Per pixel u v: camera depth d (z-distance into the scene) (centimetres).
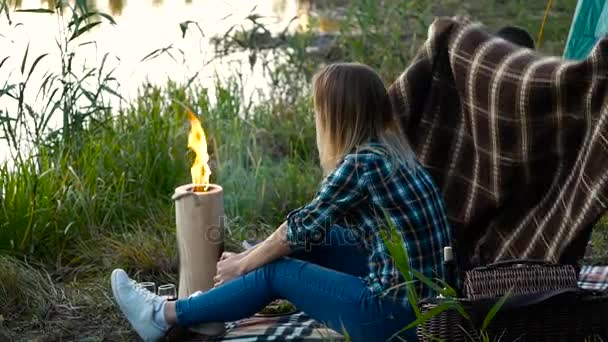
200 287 515
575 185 468
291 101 874
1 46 1010
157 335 486
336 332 502
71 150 681
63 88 680
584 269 589
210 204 512
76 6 661
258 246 471
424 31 976
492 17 1208
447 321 423
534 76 482
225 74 991
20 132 679
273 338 508
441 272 446
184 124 773
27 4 1266
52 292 577
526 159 490
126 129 745
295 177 706
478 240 517
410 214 444
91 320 553
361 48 926
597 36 638
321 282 456
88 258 621
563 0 1220
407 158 452
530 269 429
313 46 1082
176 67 1035
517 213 502
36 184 638
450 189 522
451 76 526
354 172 443
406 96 529
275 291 467
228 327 524
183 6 1383
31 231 624
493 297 419
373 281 448
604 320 426
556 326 425
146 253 614
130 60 1064
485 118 504
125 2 1435
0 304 557
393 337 443
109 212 656
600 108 457
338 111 445
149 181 695
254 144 746
